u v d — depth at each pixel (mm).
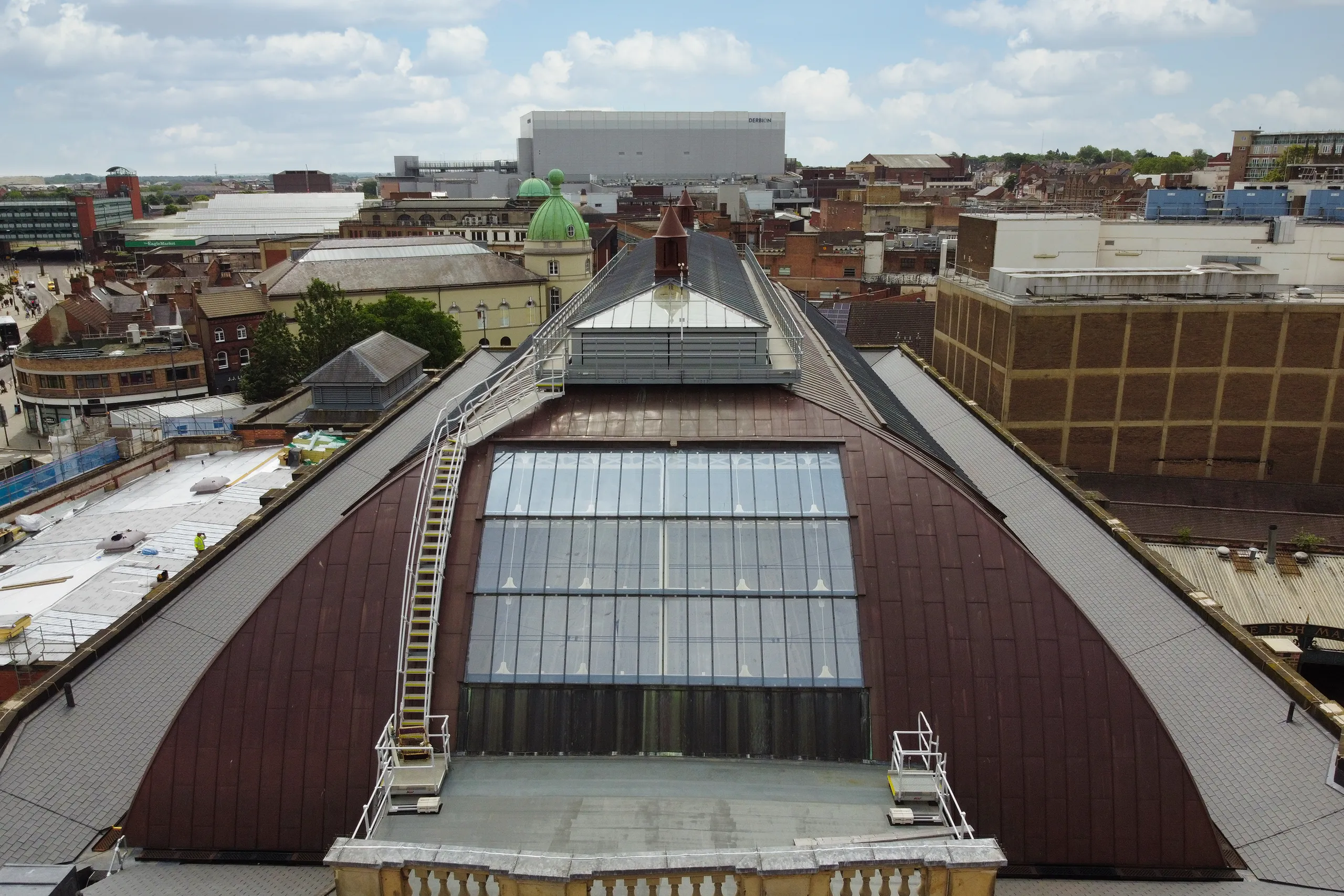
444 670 26734
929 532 28344
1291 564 49344
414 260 139500
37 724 28766
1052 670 26094
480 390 48031
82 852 25531
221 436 72375
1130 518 61688
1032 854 24953
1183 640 32125
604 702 26406
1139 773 25141
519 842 22922
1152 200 110438
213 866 25016
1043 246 89000
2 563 54531
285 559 39625
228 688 26312
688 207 90125
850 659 26594
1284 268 88188
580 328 36094
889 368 75312
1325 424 70000
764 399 34781
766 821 23656
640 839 23047
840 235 159375
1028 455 48719
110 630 32469
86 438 71125
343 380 73500
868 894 19422
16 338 179250
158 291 153375
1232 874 24172
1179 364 70062
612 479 30328
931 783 24078
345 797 25438
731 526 28891
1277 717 27828
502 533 28969
